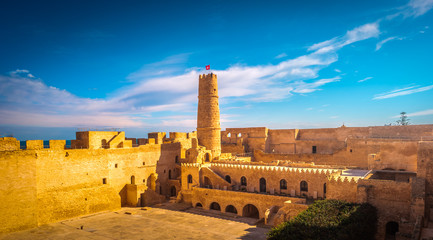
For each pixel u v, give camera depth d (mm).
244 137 81875
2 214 39469
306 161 66562
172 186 68562
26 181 42156
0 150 41500
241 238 38688
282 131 79250
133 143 77250
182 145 76812
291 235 29062
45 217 44250
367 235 34094
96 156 53656
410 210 35000
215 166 61156
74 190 48875
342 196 40781
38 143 48719
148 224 45000
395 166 46031
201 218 49312
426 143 36375
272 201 48781
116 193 55281
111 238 38156
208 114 68938
